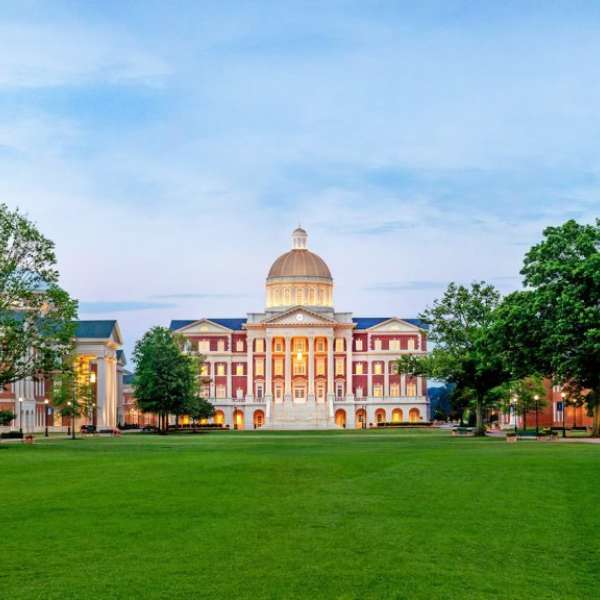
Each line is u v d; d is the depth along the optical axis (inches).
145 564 844.6
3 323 3085.6
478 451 2321.6
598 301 3034.0
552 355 3120.1
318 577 798.5
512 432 3649.1
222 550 905.5
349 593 748.0
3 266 3026.6
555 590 770.2
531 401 4628.4
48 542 946.7
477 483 1462.8
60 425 5900.6
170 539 961.5
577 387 3690.9
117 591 750.5
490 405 4847.4
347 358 7736.2
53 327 3233.3
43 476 1633.9
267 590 755.4
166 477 1568.7
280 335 7632.9
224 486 1423.5
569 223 3265.3
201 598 732.0
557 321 3061.0
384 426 7066.9
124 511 1152.8
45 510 1167.0
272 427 7288.4
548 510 1169.4
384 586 770.8
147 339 5393.7
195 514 1127.0
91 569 825.5
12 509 1178.6
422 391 7751.0
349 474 1610.5
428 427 6899.6
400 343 7810.0
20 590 753.0
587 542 960.3
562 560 877.8
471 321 4013.3
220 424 7490.2
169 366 5329.7
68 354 3656.5
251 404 7632.9
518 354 3253.0
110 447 2891.2
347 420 7647.6
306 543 940.6
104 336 6240.2
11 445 3161.9
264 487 1408.7
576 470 1680.6
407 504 1214.9
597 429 3363.7
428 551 907.4
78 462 1989.4
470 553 901.2
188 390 5354.3
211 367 7819.9
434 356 3988.7
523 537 983.6
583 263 3006.9
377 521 1075.9
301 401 7618.1
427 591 757.3
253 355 7765.8
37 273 3157.0
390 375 7770.7
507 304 3287.4
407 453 2240.4
